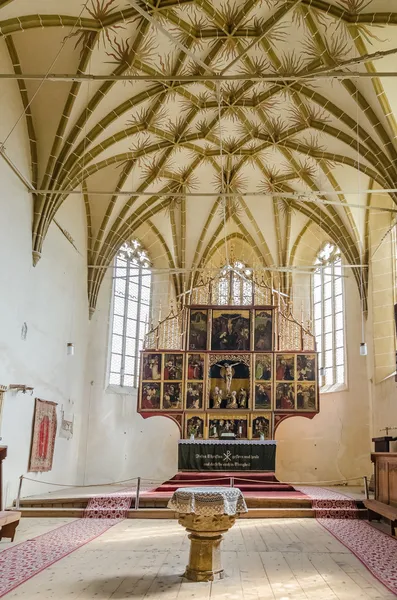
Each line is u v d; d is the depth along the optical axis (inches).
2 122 570.3
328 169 782.5
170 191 876.6
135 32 579.8
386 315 789.9
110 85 633.0
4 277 561.3
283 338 826.2
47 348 678.5
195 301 914.1
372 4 517.7
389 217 804.0
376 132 631.8
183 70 645.9
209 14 566.6
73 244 781.3
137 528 466.9
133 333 920.3
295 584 276.2
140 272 952.9
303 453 864.9
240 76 469.1
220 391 793.6
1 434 548.7
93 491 676.7
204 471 731.4
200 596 254.4
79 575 292.7
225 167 836.6
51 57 592.1
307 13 552.4
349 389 833.5
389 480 483.2
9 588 264.8
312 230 941.8
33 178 650.8
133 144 747.4
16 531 443.8
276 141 764.6
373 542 398.9
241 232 967.6
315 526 481.7
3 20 519.2
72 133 655.8
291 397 770.8
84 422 808.3
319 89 645.9
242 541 402.6
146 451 869.2
